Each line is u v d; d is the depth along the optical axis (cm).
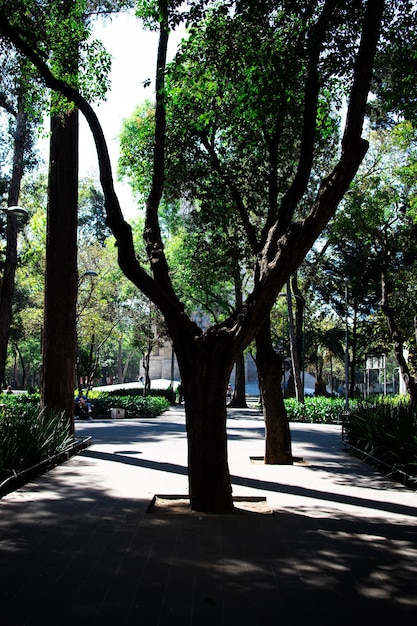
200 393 819
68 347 1485
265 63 987
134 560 578
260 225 1839
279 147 1391
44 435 1189
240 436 1970
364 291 3531
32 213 3428
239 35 1003
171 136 1321
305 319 4212
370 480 1102
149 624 424
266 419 1298
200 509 809
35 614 438
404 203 2055
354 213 2003
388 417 1480
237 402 4209
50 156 1512
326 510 834
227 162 1370
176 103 1155
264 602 472
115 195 845
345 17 916
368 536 687
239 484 1032
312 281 3412
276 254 806
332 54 991
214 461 815
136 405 2961
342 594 493
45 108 1129
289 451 1292
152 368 6525
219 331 828
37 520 742
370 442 1345
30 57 870
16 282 4472
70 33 1042
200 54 1026
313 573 547
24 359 6800
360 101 771
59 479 1051
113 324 3819
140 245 3434
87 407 2756
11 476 945
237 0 920
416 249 2664
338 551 621
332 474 1166
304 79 1039
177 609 454
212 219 1396
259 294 805
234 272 1498
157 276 866
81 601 466
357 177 2152
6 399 2723
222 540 658
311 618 441
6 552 599
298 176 858
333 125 1278
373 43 768
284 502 887
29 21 1012
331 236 2150
